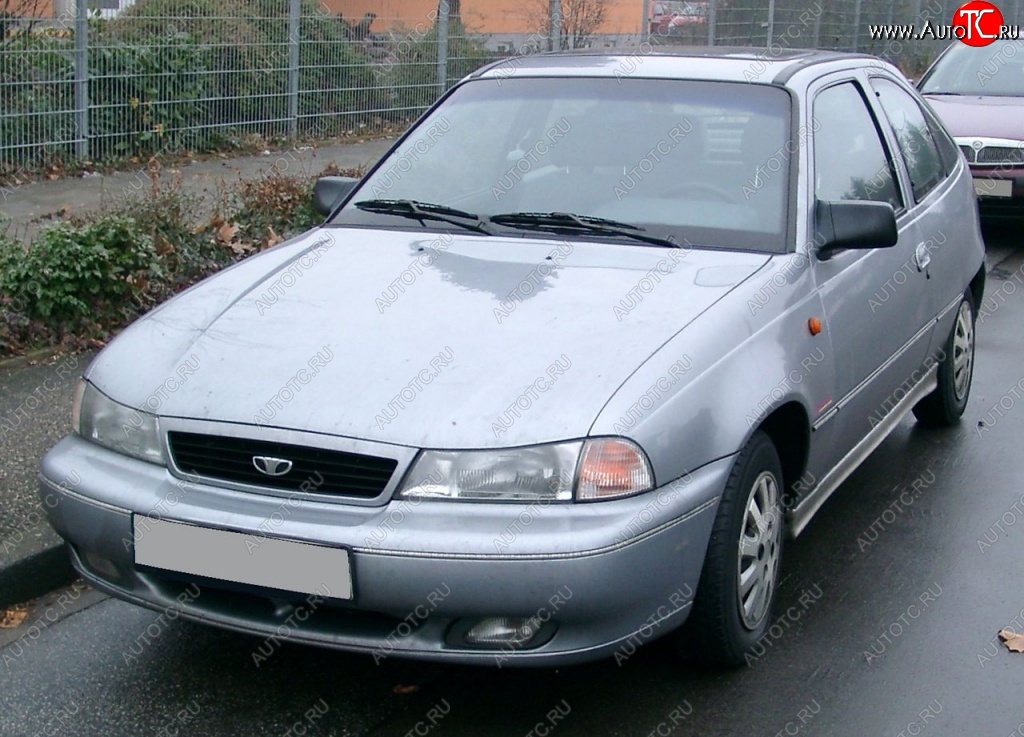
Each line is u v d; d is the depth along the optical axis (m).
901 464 5.78
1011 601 4.42
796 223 4.29
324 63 13.81
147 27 11.80
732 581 3.66
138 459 3.58
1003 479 5.60
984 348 7.81
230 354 3.67
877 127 5.28
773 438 4.12
